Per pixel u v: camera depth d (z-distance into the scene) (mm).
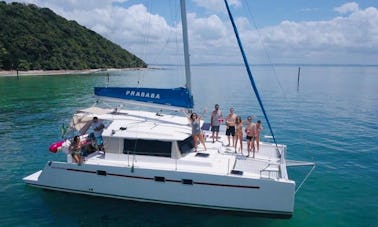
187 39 9008
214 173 7863
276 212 7711
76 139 8805
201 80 63688
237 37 8914
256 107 27062
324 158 13367
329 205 9141
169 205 8367
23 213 8391
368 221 8281
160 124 9594
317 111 25172
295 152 14180
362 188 10344
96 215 8211
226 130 10188
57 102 29375
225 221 7945
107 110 10367
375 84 55031
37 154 13586
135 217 8094
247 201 7750
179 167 8312
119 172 8336
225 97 34031
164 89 9133
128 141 8766
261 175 7930
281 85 51156
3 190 9773
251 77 8852
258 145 9555
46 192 9414
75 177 8805
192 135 9078
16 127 18641
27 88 42031
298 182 10875
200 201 8016
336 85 51906
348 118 22250
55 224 7898
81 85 47844
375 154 13898
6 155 13414
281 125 19859
